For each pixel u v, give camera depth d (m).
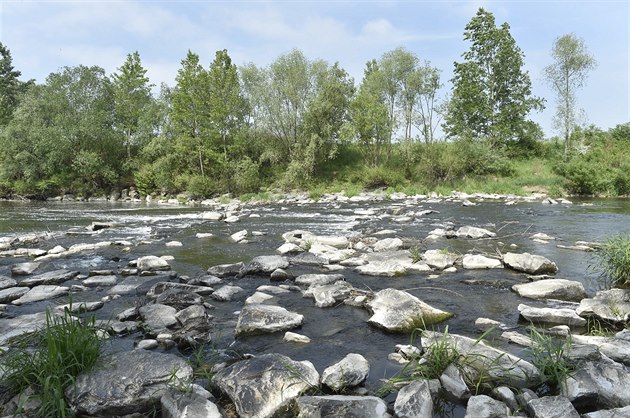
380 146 43.81
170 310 5.92
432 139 44.12
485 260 9.01
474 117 45.41
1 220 20.02
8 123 47.06
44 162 41.06
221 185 39.12
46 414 3.38
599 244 10.77
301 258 9.53
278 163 43.72
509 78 44.78
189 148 40.62
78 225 18.02
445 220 17.59
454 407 3.65
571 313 5.66
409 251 10.12
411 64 44.03
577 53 40.94
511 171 39.97
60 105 42.75
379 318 5.69
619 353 4.38
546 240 12.16
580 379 3.69
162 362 4.02
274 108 41.88
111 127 46.91
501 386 3.76
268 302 6.75
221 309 6.53
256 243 12.63
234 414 3.58
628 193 32.91
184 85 40.56
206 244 12.55
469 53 45.56
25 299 6.88
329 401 3.46
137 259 9.88
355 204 27.52
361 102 40.75
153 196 40.25
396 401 3.55
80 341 3.93
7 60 61.50
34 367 3.78
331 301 6.62
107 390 3.60
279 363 4.01
